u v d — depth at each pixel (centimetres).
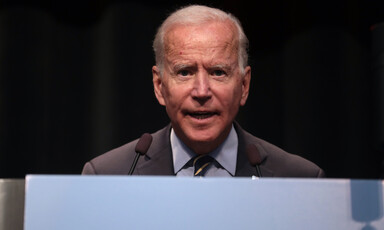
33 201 305
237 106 506
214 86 484
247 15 921
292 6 931
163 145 546
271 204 309
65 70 921
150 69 928
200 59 481
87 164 571
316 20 934
